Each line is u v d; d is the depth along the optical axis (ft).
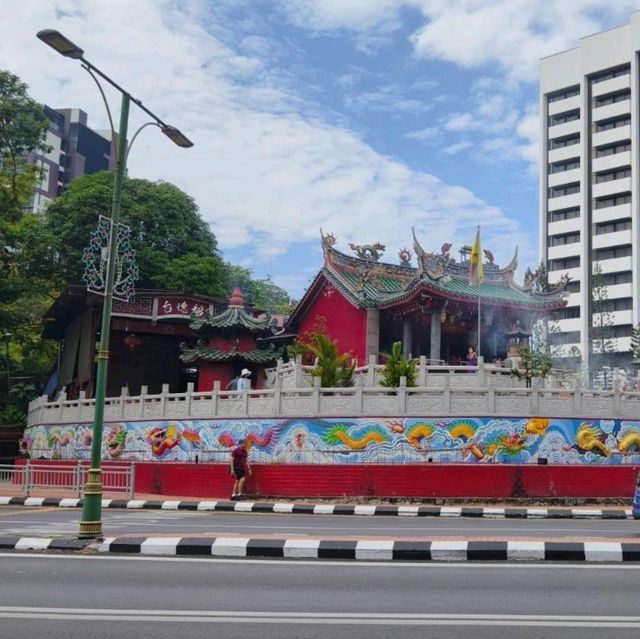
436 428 90.12
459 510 78.02
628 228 289.53
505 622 27.17
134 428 110.01
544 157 314.14
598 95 302.66
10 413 170.09
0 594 31.96
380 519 71.56
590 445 92.17
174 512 79.36
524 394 91.86
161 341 152.97
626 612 28.81
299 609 29.22
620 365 276.82
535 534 54.13
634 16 293.43
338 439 91.50
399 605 29.96
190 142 60.59
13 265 167.22
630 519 75.20
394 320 146.92
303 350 136.26
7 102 171.73
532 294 153.79
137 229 171.73
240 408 98.37
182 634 25.49
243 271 290.15
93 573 37.22
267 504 82.33
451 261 152.76
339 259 151.74
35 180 182.39
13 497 89.45
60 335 175.73
